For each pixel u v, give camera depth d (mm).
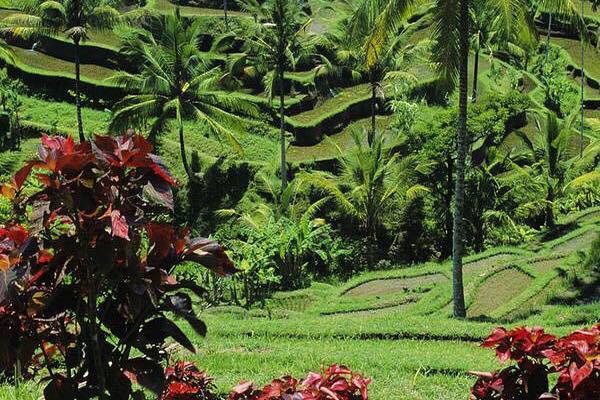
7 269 3650
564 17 18703
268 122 42406
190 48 35281
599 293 19734
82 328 3891
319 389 4203
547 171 32469
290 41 35406
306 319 17359
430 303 21016
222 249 3945
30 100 42531
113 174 3639
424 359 11672
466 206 31719
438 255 32281
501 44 20469
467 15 17750
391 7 17875
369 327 15227
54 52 46156
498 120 30812
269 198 36312
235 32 39500
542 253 25625
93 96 43656
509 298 21156
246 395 4477
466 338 14578
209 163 37719
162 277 3719
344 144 41438
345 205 31812
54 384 3844
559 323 16703
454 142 31125
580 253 22781
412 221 32781
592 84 52344
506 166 34094
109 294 3928
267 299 24844
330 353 12461
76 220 3570
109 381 3861
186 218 35906
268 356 12125
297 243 29062
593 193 35094
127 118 34438
